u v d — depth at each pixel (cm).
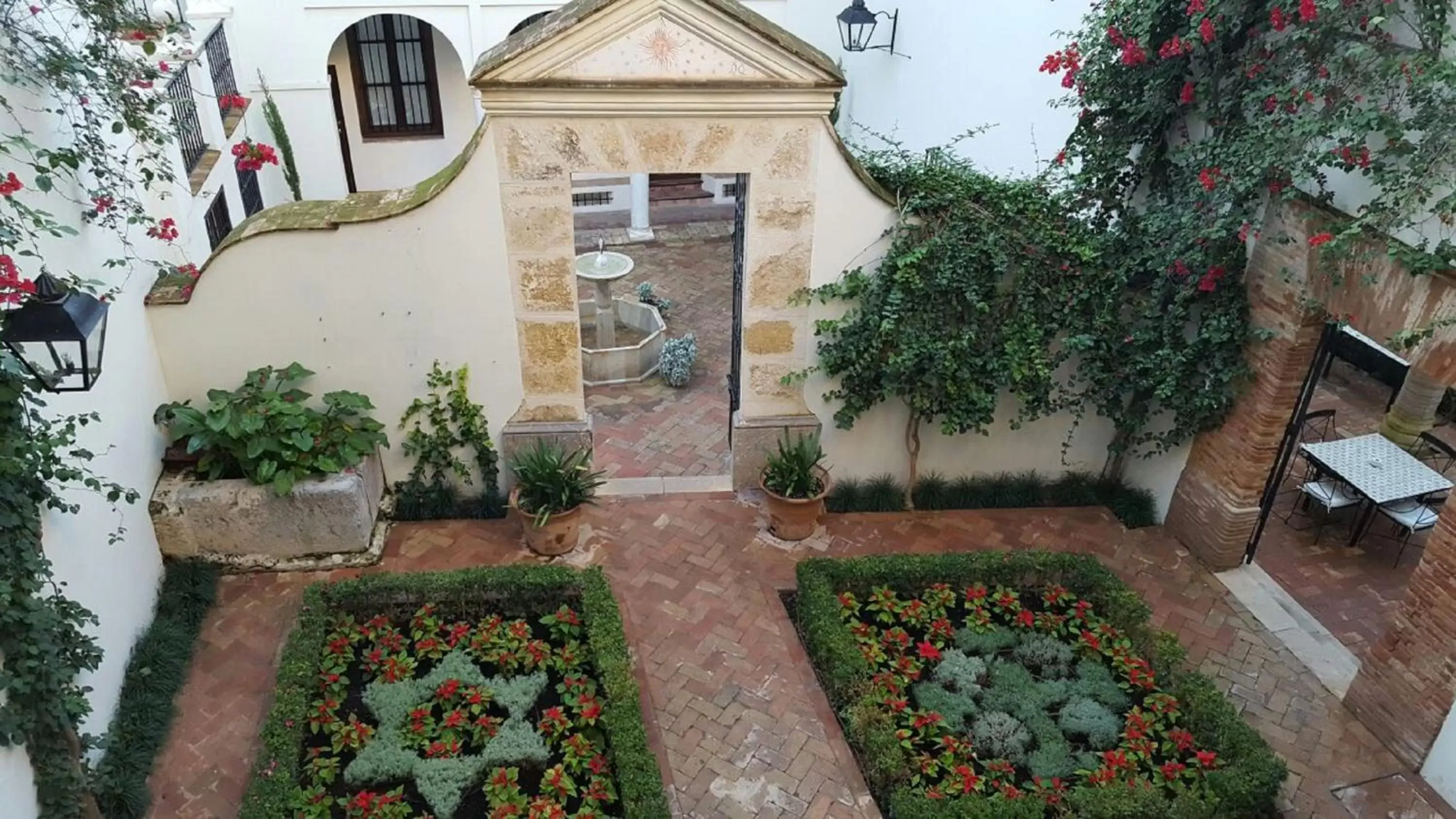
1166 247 646
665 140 641
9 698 439
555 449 706
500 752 545
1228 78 612
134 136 635
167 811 518
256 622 640
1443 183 491
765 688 606
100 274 582
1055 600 677
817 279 701
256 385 676
